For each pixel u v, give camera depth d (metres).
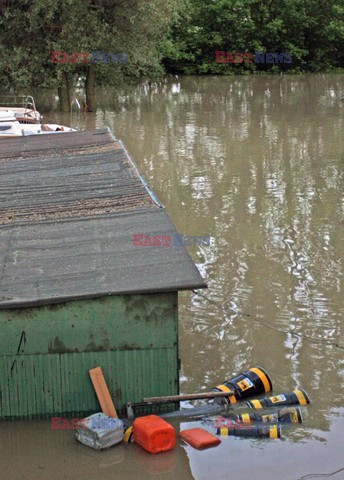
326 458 6.32
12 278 7.02
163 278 6.82
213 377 7.73
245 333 8.74
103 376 6.77
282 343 8.48
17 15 20.78
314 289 9.91
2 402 6.76
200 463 6.25
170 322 6.74
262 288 9.96
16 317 6.58
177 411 7.02
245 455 6.37
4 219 8.77
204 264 10.76
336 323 8.96
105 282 6.81
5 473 6.15
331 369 7.89
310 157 17.48
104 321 6.69
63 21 20.95
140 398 6.88
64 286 6.79
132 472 6.17
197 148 18.45
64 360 6.73
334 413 7.04
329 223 12.61
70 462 6.30
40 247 7.77
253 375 7.39
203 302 9.56
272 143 19.00
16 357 6.67
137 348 6.77
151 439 6.34
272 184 15.12
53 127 16.09
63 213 8.92
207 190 14.68
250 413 6.98
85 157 12.00
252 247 11.45
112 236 7.97
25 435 6.64
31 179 10.73
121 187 10.02
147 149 18.34
